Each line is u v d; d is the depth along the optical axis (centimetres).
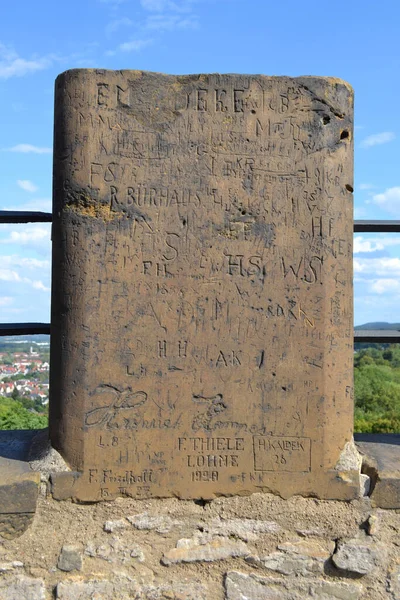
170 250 330
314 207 336
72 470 327
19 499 318
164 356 330
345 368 342
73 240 328
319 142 337
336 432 338
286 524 332
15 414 841
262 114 335
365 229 418
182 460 330
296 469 334
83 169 326
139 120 330
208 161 332
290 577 329
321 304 335
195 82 333
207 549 329
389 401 1428
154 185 330
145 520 328
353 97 347
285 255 335
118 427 328
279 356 334
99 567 323
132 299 329
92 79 327
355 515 334
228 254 333
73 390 327
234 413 332
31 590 318
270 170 335
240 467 332
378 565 330
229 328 332
